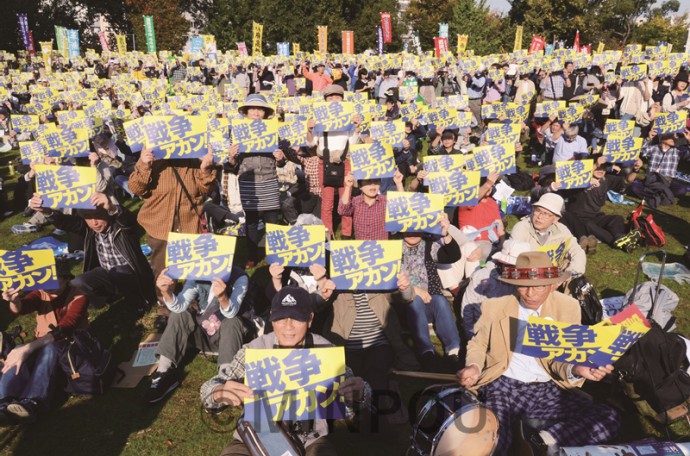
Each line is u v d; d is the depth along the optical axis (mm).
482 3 40656
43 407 4273
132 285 5582
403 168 9617
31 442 4090
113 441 4090
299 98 11945
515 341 3688
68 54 31438
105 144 8062
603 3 49469
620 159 7465
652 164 9516
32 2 39844
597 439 3322
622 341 3217
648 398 4062
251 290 4785
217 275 4145
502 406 3590
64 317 4500
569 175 7145
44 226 8820
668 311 5156
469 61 14523
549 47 30422
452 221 6758
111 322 5777
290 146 8359
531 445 3318
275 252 4426
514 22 50188
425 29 46156
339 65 22281
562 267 5074
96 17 47906
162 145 4961
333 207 8188
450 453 3021
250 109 6703
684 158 11906
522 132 13469
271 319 3299
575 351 3291
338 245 4172
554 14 46594
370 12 40125
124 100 14266
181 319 4602
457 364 4809
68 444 4066
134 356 5152
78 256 7379
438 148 9320
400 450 3990
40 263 4223
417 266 5055
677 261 7141
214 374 4859
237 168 6898
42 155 8281
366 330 4348
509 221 8586
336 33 37531
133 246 5520
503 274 3609
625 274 6770
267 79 19234
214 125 9953
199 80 20281
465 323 4863
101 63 26047
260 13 35281
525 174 10094
